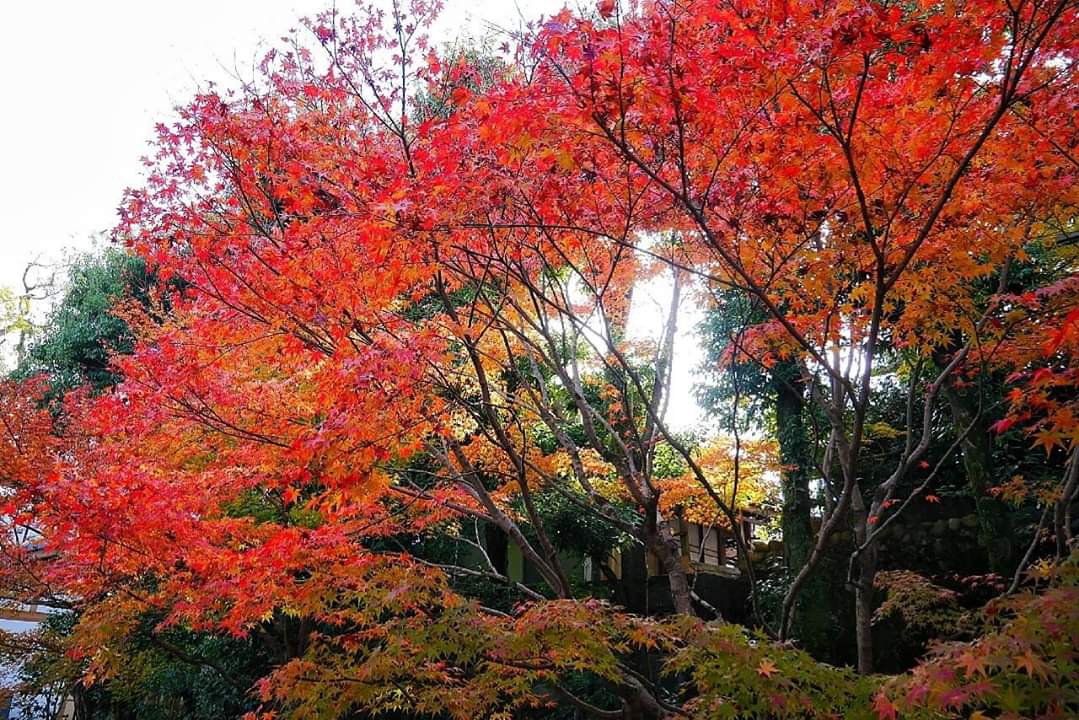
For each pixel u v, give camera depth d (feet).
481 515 21.95
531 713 32.63
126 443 22.72
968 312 19.07
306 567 20.10
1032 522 29.12
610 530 40.65
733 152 15.40
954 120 14.19
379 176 17.34
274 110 19.36
